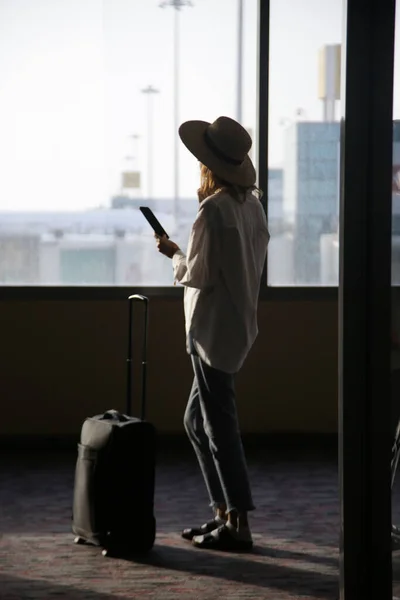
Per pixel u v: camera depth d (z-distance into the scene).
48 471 6.36
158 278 7.14
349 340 3.61
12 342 7.04
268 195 7.17
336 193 7.20
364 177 3.56
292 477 6.22
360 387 3.63
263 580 4.25
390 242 3.56
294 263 7.23
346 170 3.56
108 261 7.11
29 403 7.07
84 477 4.66
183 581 4.23
